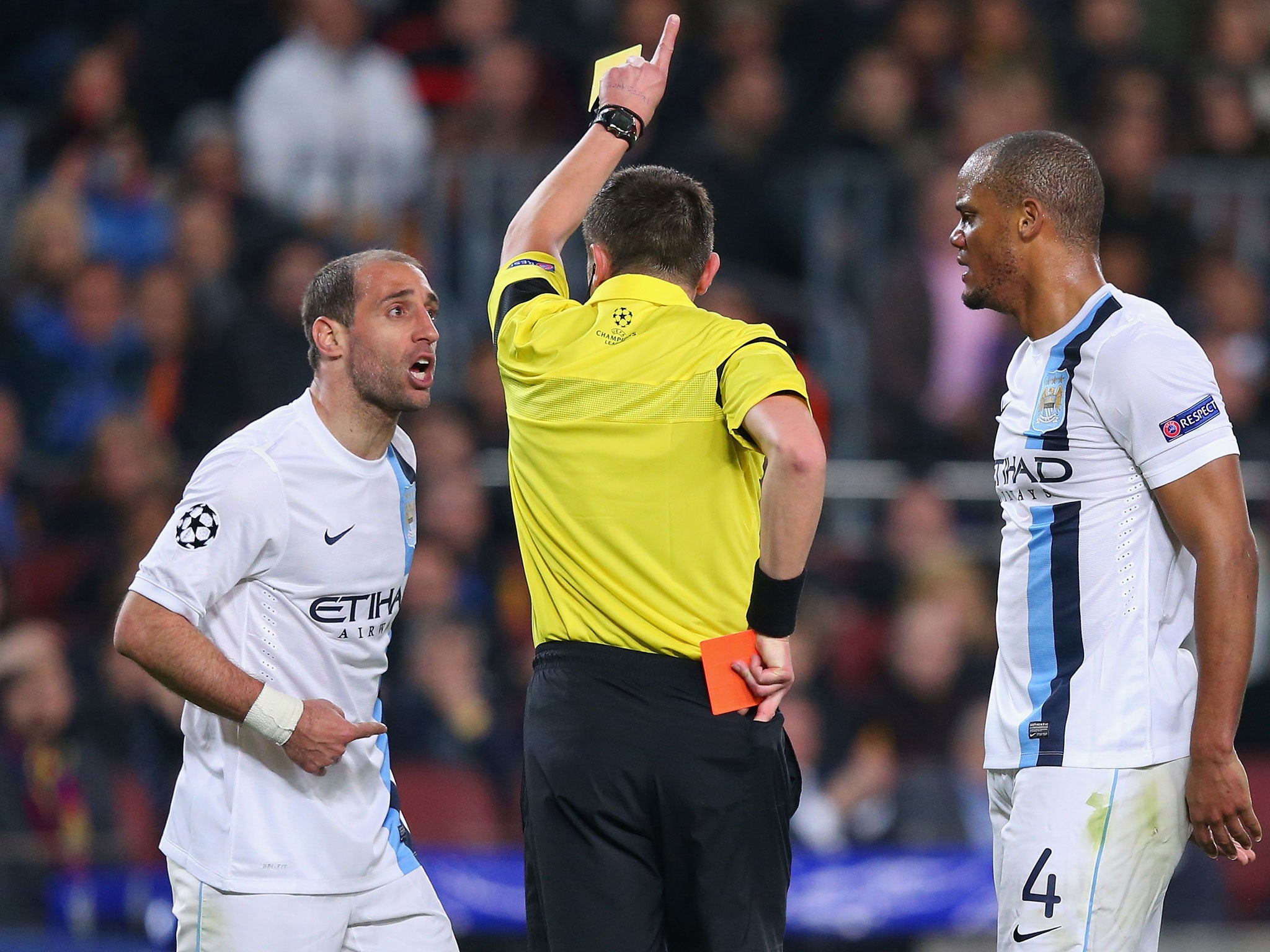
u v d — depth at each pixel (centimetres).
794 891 2211
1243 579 1135
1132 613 1184
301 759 1241
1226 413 1168
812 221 3159
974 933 2227
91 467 2566
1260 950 2188
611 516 1180
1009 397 1251
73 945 2055
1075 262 1216
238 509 1242
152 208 3084
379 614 1322
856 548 2650
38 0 3628
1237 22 3619
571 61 3400
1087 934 1167
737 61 3294
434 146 3256
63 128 3225
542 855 1202
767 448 1093
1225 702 1135
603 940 1177
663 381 1173
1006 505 1253
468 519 2589
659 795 1167
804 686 2467
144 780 2203
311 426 1282
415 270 1291
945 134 3338
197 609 1234
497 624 2522
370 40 3453
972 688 2509
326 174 3106
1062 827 1174
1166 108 3375
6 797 2086
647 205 1222
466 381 2933
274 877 1275
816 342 3055
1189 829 1198
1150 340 1165
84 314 2895
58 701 2141
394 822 1354
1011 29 3488
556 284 1291
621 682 1177
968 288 1257
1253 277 3158
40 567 2505
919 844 2327
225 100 3397
